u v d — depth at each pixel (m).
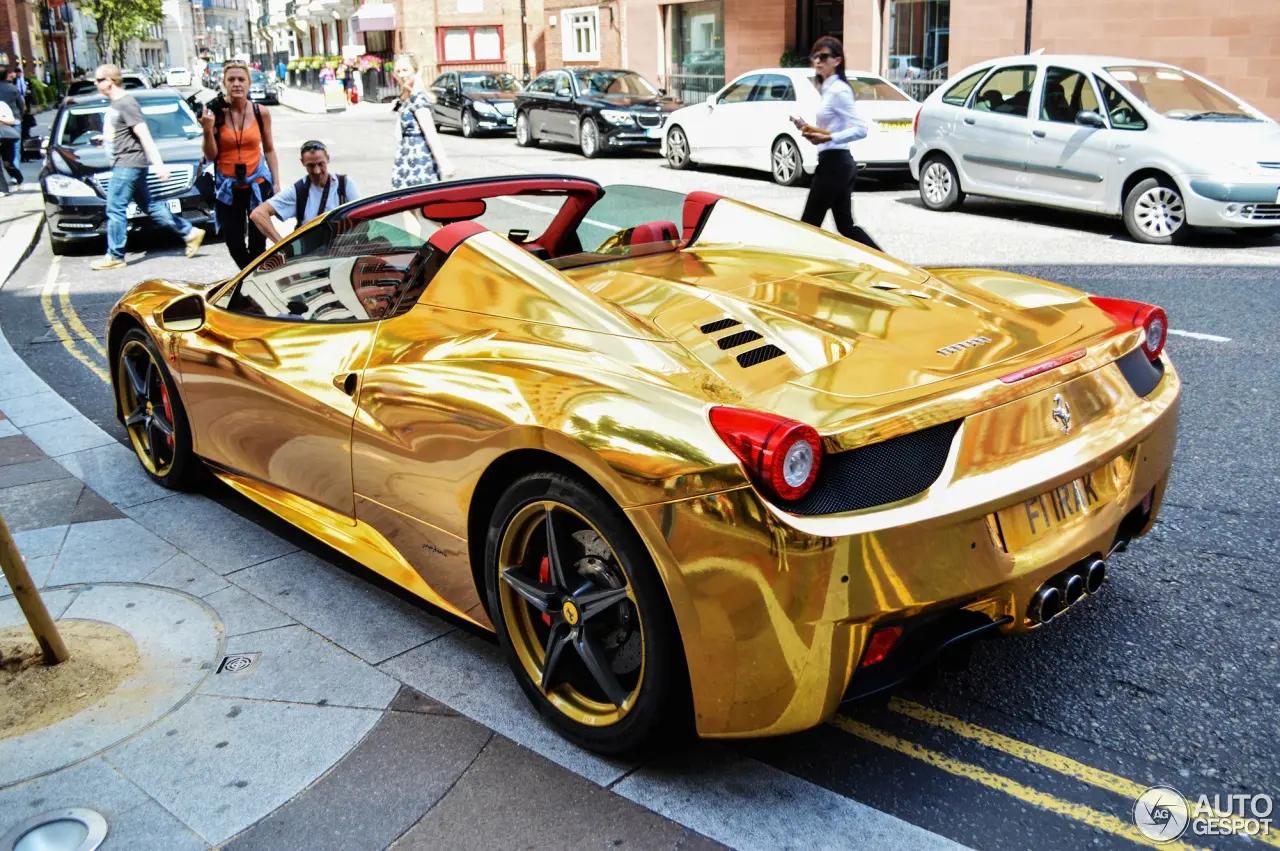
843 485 2.22
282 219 6.14
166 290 4.56
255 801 2.52
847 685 2.28
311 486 3.48
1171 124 9.38
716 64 25.52
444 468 2.80
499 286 2.90
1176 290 7.50
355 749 2.70
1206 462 4.43
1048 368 2.53
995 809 2.42
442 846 2.35
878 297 3.04
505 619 2.78
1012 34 17.08
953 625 2.39
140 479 4.64
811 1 23.00
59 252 11.02
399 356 3.02
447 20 45.62
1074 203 10.28
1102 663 3.00
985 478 2.35
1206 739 2.65
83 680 3.02
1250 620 3.20
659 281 3.13
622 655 2.61
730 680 2.28
